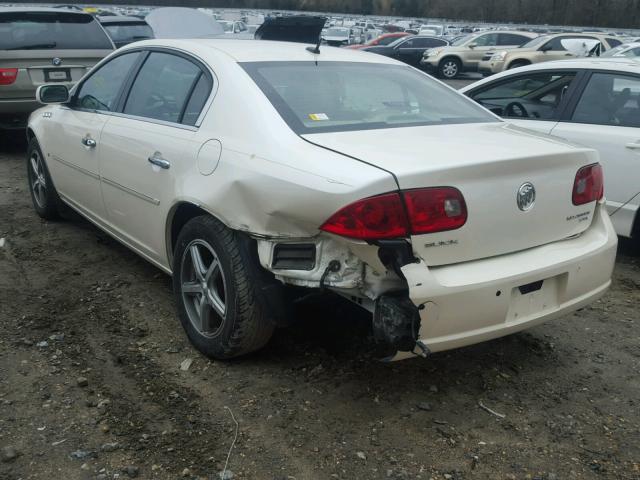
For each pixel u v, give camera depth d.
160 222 3.59
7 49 7.82
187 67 3.69
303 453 2.68
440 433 2.84
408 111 3.47
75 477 2.51
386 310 2.57
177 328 3.73
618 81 5.14
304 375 3.24
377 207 2.51
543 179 2.92
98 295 4.16
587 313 4.16
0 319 3.79
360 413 2.96
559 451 2.75
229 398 3.04
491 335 2.82
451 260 2.70
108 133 4.08
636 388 3.26
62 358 3.37
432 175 2.59
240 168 2.95
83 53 8.34
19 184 7.01
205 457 2.63
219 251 3.11
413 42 24.91
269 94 3.19
